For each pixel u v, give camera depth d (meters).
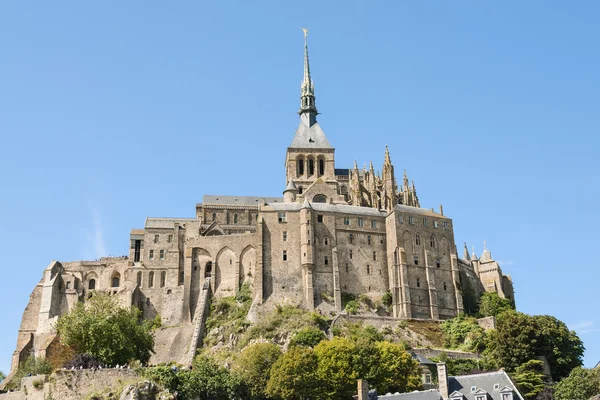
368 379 137.00
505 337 162.62
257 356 145.25
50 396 114.81
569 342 162.12
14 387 145.25
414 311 199.12
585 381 139.62
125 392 111.56
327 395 135.75
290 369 137.50
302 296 198.12
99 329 142.12
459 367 161.50
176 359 193.38
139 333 150.25
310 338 173.75
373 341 161.00
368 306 199.88
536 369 156.00
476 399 106.56
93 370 116.88
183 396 118.69
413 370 144.50
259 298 197.00
